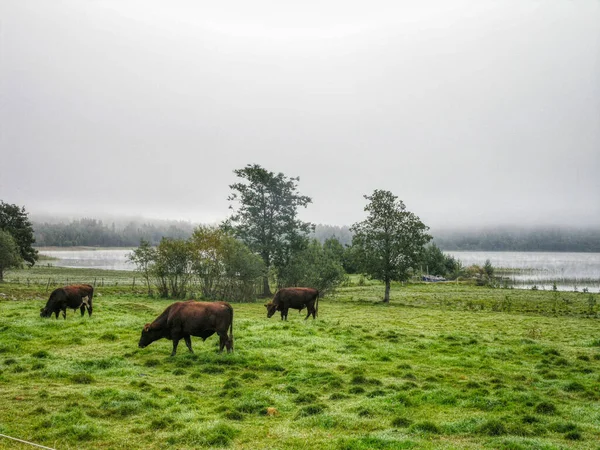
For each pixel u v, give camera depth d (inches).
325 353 737.0
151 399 469.7
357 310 1676.9
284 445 375.9
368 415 446.6
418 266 2154.3
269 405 476.1
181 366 630.5
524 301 2148.1
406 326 1200.2
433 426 410.9
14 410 436.1
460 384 573.9
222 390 520.4
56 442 371.6
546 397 519.8
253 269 1972.2
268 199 2362.2
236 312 1464.1
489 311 1717.5
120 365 622.2
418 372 634.2
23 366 593.9
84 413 431.2
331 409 463.5
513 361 729.6
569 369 670.5
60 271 3897.6
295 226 2325.3
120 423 419.8
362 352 761.6
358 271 2206.0
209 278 2003.0
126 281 2807.6
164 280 1974.7
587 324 1310.3
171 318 687.1
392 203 2170.3
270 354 720.3
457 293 2628.0
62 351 703.1
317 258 2255.2
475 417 439.2
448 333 1035.3
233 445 374.6
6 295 1641.2
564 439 395.9
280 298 1229.7
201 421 424.2
